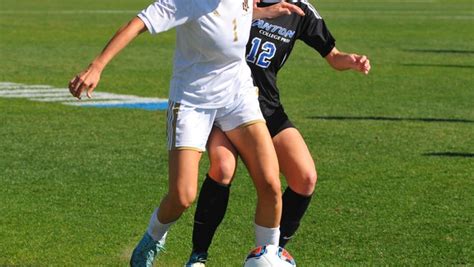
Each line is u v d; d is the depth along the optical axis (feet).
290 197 68.13
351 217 85.76
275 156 64.28
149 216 85.56
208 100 63.46
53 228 81.20
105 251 74.59
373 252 75.15
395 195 94.32
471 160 113.19
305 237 79.36
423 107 160.15
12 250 74.54
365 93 178.70
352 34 341.00
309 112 152.15
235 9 62.28
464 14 479.41
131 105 158.20
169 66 223.51
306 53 264.93
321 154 115.75
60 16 417.90
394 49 284.61
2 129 131.64
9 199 91.30
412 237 79.41
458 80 203.10
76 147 118.62
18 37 304.09
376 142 124.77
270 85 69.51
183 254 74.64
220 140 65.57
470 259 73.31
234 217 85.40
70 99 164.04
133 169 105.81
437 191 96.37
